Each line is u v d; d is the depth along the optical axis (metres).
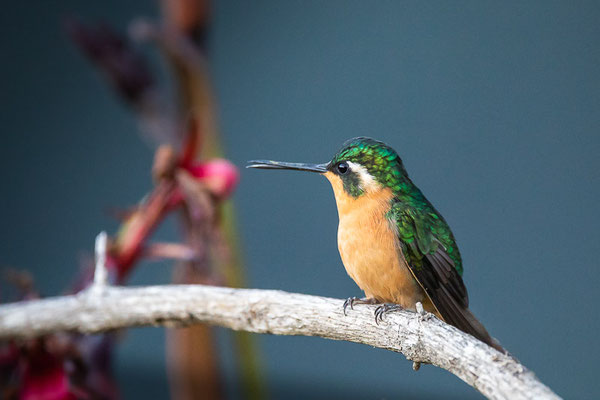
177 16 2.06
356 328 2.01
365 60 2.24
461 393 2.19
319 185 2.24
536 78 2.23
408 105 2.23
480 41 2.24
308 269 2.22
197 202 2.04
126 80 2.06
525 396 1.97
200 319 2.01
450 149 2.22
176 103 2.07
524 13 2.24
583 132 2.21
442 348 1.99
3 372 2.03
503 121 2.23
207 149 2.06
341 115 2.23
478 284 2.21
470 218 2.21
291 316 2.01
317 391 2.20
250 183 2.24
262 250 2.23
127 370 2.20
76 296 2.02
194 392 2.05
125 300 2.02
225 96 2.24
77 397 2.03
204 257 2.05
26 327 2.02
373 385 2.20
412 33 2.24
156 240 2.20
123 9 2.23
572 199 2.21
